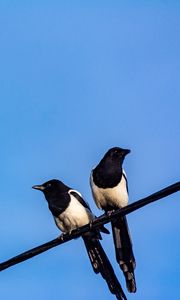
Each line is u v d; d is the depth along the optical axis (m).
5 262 11.02
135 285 13.21
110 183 14.46
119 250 13.53
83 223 14.04
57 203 14.02
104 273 12.96
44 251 10.98
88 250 13.14
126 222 13.62
